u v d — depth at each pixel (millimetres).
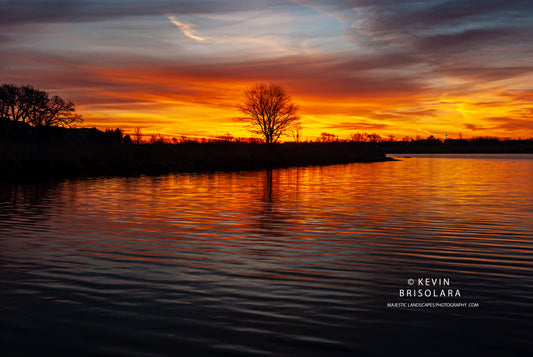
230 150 50812
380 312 5211
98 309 5242
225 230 10180
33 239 9016
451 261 7449
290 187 21469
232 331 4664
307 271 6867
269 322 4902
